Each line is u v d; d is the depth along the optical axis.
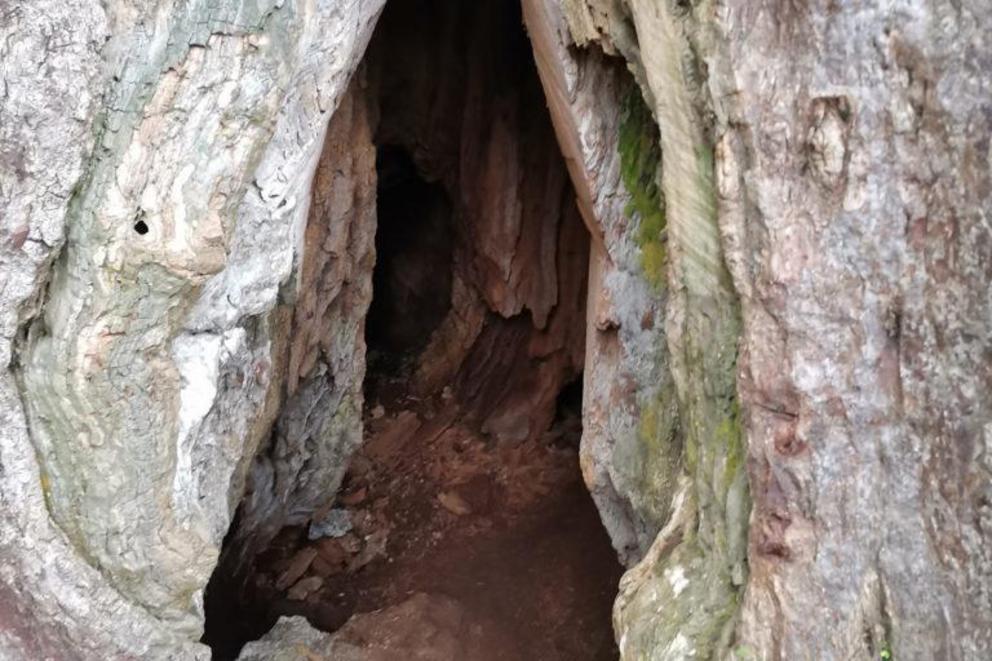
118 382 2.70
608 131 3.39
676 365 2.80
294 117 3.08
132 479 2.79
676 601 2.62
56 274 2.59
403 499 5.68
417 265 6.79
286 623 4.42
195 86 2.58
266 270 3.23
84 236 2.53
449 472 5.81
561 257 5.49
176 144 2.61
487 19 5.29
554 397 5.84
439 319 6.75
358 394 4.81
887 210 2.03
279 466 4.52
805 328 2.18
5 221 2.37
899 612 2.07
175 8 2.49
